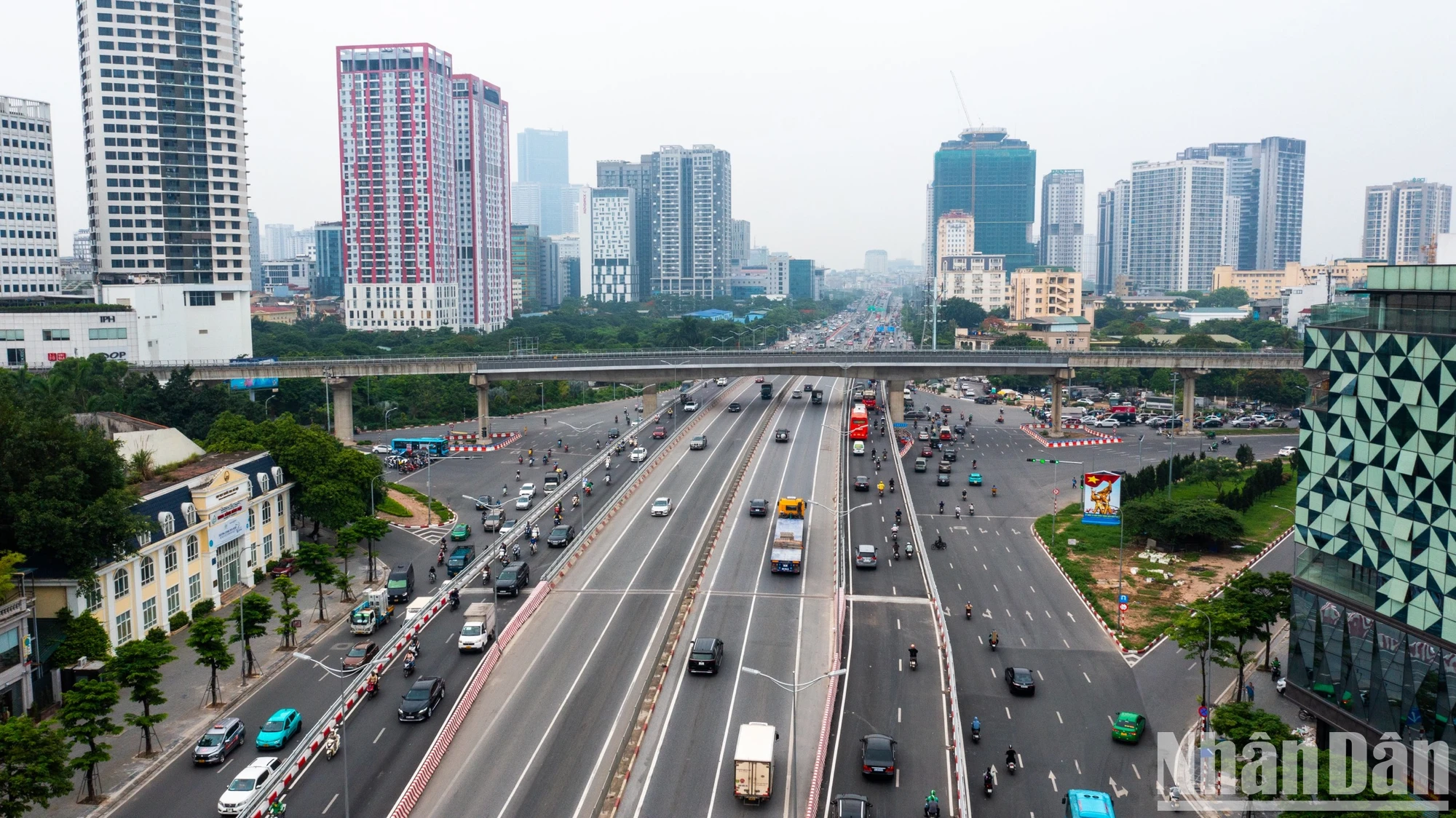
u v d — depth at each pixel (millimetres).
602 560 131500
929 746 84688
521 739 83812
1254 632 98938
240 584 128125
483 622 103062
